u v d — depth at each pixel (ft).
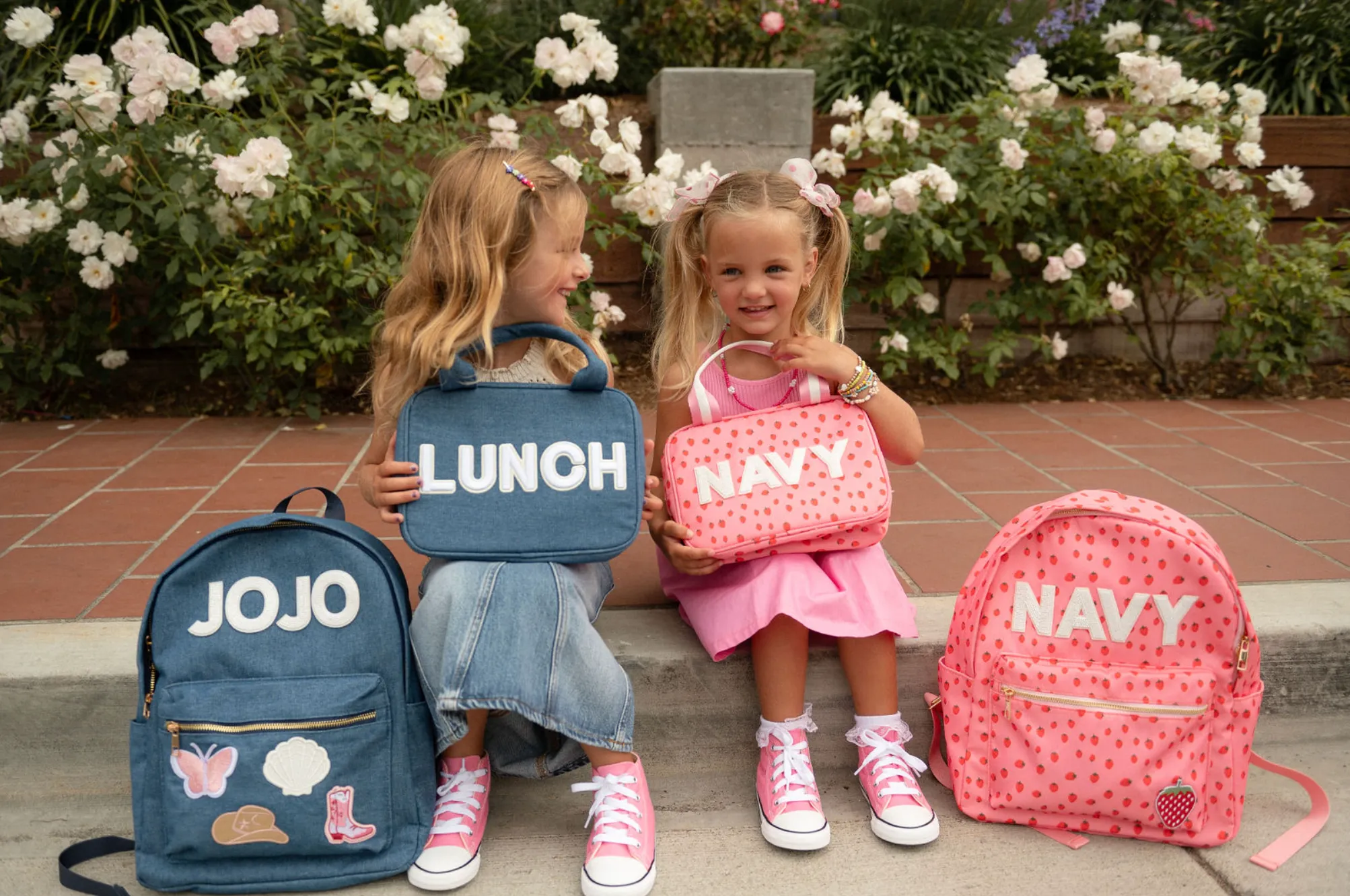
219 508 8.66
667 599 7.04
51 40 13.91
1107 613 5.48
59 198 11.09
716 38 14.33
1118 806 5.45
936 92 15.06
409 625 5.29
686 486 5.90
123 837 5.46
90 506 8.71
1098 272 13.15
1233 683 5.40
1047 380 13.60
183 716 4.87
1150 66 12.55
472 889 5.17
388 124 11.52
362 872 5.13
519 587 5.13
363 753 5.02
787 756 5.64
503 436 5.33
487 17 14.84
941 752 6.17
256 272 11.32
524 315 5.65
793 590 5.59
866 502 5.78
